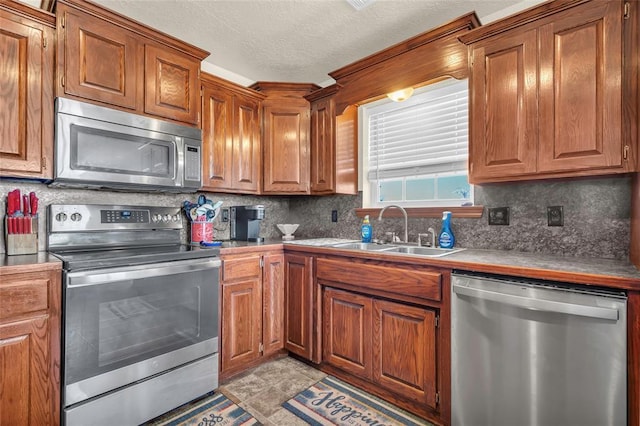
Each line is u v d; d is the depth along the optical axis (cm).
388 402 178
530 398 128
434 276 155
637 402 107
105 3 188
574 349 118
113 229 196
